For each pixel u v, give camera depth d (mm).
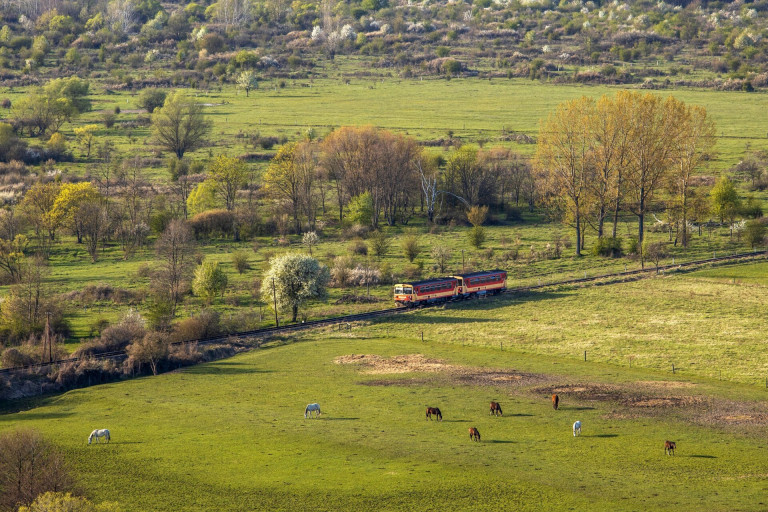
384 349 106938
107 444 72625
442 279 132500
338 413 80812
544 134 168750
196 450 70562
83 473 65812
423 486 61500
